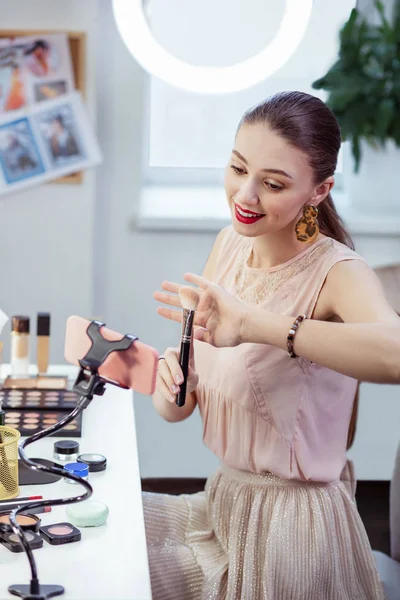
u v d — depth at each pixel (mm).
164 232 2945
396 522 1724
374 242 3008
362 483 3111
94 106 2809
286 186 1342
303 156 1331
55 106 2781
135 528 1173
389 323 1264
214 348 1561
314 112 1344
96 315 2980
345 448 1567
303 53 3086
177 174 3254
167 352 1384
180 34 2803
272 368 1468
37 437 1066
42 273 2885
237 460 1519
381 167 3072
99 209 2906
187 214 2945
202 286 1326
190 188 3254
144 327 3000
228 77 1854
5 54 2748
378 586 1495
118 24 1837
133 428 1604
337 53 2893
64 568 1050
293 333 1261
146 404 3037
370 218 2998
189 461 3078
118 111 2838
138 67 2818
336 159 1398
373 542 2766
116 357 1065
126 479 1353
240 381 1482
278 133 1318
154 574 1415
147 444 3062
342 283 1405
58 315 2916
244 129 1351
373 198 3105
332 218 1546
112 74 2814
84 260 2883
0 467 1213
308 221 1432
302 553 1427
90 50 2770
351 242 1576
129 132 2857
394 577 1619
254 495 1504
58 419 1600
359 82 2773
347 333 1233
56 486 1308
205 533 1558
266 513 1479
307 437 1481
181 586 1434
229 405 1525
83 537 1139
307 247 1483
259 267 1556
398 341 1214
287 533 1434
